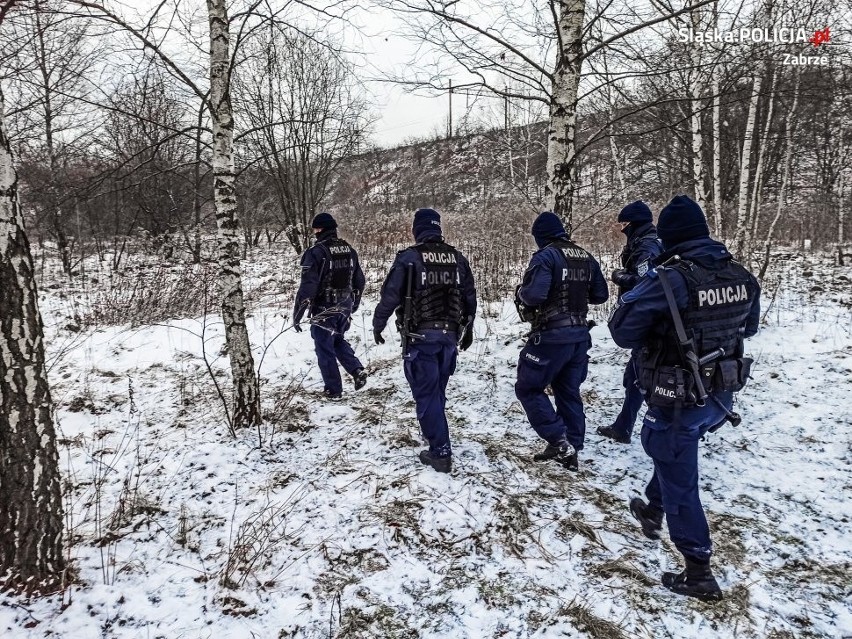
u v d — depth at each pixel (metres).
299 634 2.26
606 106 7.57
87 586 2.52
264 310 8.52
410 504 3.15
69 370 6.09
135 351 6.77
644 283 2.46
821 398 4.35
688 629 2.23
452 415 4.52
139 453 3.95
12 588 2.38
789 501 3.14
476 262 10.05
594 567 2.63
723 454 3.70
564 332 3.48
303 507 3.17
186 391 5.30
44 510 2.43
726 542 2.78
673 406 2.39
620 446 3.95
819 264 12.10
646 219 3.83
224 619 2.34
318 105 13.66
